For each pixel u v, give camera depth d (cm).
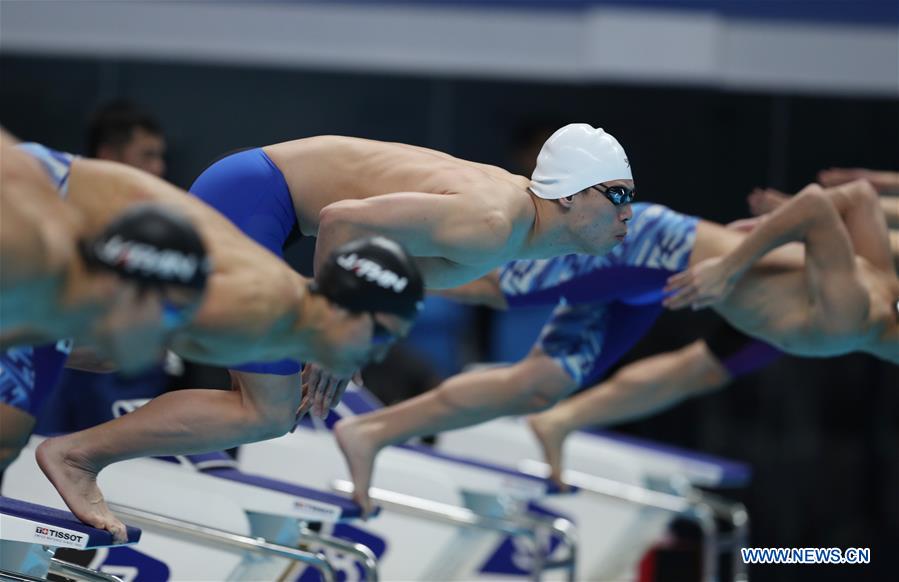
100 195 1027
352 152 1282
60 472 1227
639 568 2308
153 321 830
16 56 2738
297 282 944
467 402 1620
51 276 841
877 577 2616
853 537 2634
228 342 916
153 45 2725
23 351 1149
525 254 1299
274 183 1281
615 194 1282
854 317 1479
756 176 2675
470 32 2722
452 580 1842
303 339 935
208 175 1297
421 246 1148
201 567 1536
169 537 1445
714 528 2092
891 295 1537
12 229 827
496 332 2469
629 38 2683
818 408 2648
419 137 2722
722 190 2672
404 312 921
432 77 2717
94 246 834
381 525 1834
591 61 2697
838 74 2673
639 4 2683
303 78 2714
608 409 1897
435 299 2414
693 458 2273
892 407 2623
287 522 1502
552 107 2705
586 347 1666
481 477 1873
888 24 2659
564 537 1786
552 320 1686
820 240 1455
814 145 2669
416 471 1828
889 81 2658
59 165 1038
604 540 2202
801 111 2667
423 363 2316
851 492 2639
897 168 2653
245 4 2714
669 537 2456
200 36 2722
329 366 952
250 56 2716
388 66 2719
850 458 2641
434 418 1616
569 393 1662
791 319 1524
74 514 1225
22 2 2727
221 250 933
